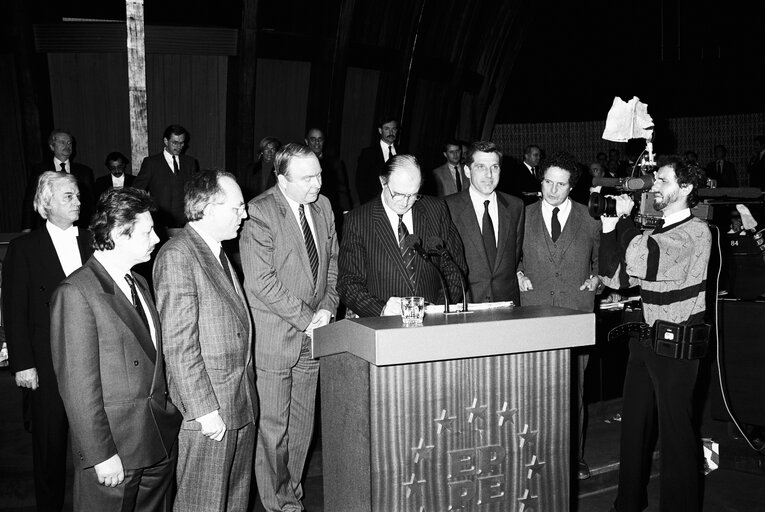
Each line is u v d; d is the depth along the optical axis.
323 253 3.46
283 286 3.26
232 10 8.25
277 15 8.38
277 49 8.41
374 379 2.41
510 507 2.59
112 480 2.38
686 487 3.29
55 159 6.91
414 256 3.26
